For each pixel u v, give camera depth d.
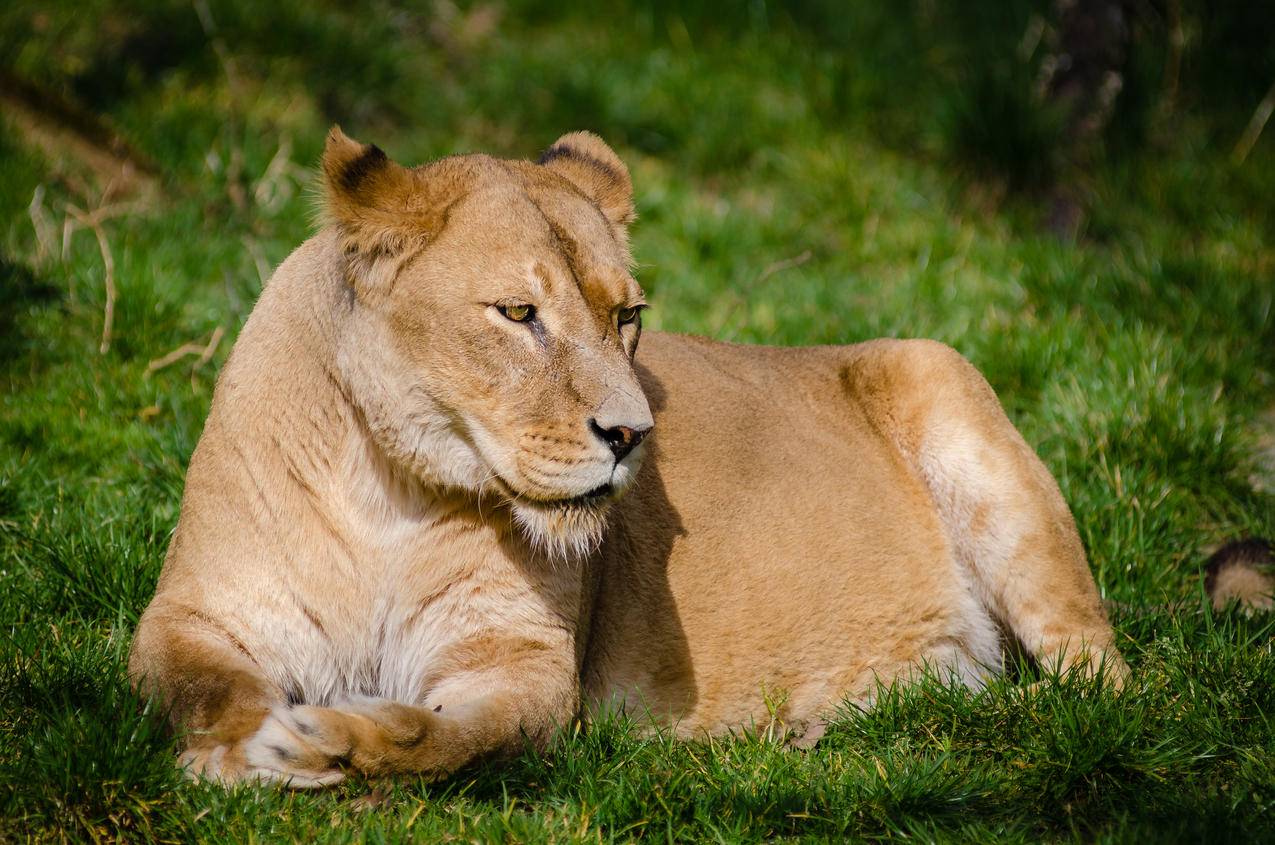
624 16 19.81
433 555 7.24
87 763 6.36
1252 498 11.49
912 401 9.45
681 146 17.41
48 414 10.52
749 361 9.65
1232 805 6.90
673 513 8.36
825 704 8.66
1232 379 13.11
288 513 7.11
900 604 8.95
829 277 14.79
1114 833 6.70
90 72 15.23
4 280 11.77
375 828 6.20
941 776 7.22
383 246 6.84
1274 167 17.81
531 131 17.34
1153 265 14.82
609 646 8.03
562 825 6.53
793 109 17.94
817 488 8.89
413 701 7.31
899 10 20.78
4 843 6.08
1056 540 9.05
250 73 16.36
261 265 12.74
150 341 11.59
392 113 17.17
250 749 6.38
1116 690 8.23
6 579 8.68
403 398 6.88
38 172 13.43
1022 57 17.64
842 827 6.67
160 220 13.43
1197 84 20.02
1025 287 14.45
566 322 6.81
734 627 8.34
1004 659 9.34
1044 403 12.20
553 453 6.71
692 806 6.84
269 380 7.24
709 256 14.93
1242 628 8.75
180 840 6.16
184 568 7.19
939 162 17.20
